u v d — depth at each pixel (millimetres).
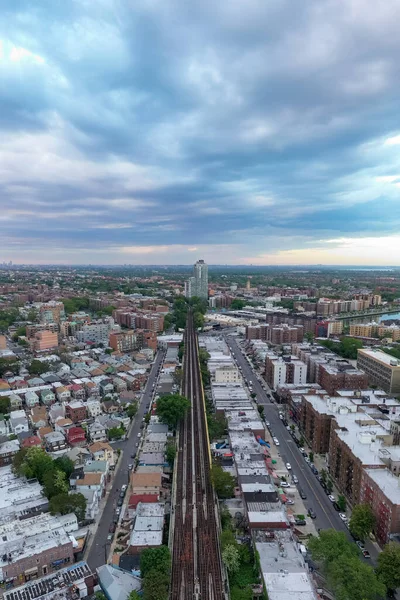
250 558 127875
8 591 113875
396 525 128750
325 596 116312
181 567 128000
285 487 169750
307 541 138625
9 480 168250
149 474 165125
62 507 143000
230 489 160000
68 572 120250
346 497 165250
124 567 125250
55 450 199125
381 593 107875
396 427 189000
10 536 132000
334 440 180500
